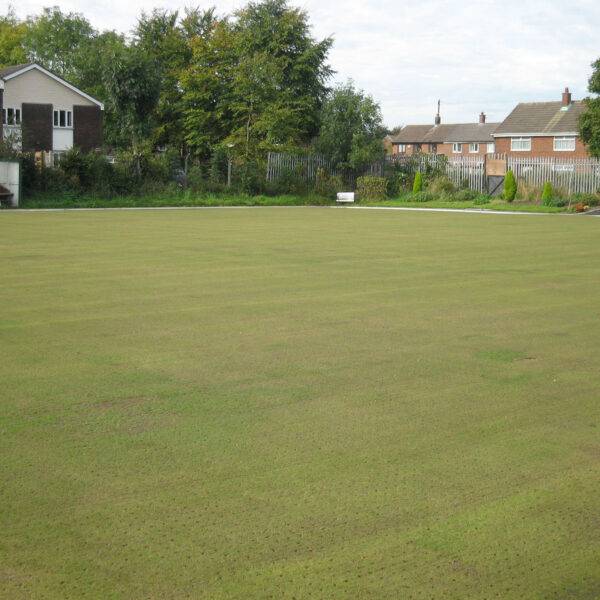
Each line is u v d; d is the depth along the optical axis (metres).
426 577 3.28
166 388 5.88
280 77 42.66
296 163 39.19
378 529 3.69
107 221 22.22
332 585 3.21
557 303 9.63
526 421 5.27
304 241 16.77
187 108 46.69
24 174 29.91
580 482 4.27
